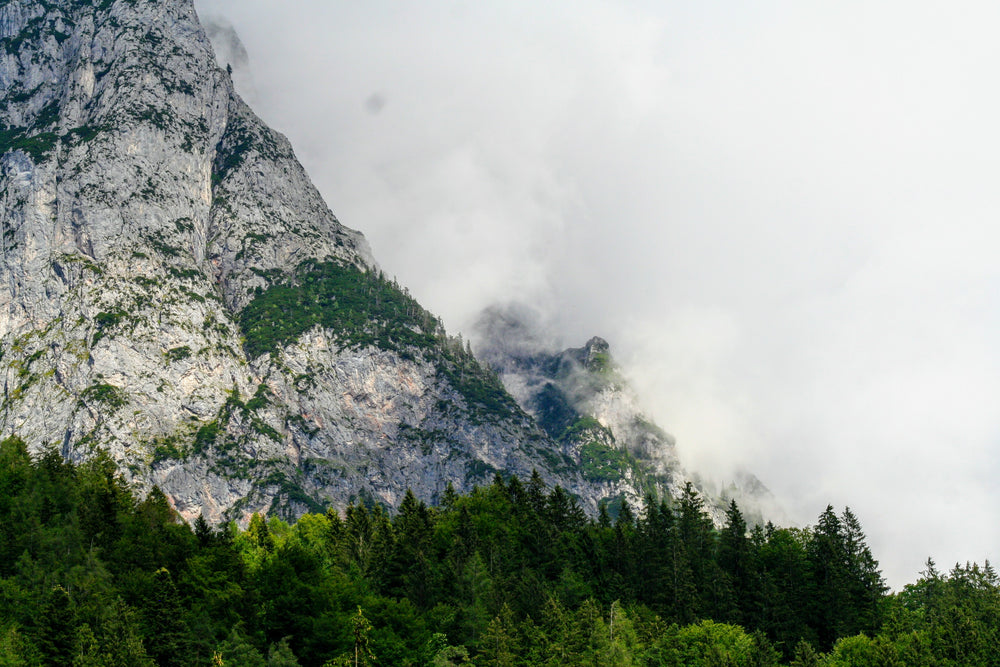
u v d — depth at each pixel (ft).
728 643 469.57
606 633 465.06
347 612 441.68
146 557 484.33
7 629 402.11
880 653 435.12
